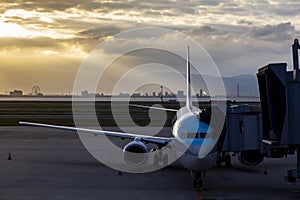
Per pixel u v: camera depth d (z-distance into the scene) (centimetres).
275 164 3177
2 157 3500
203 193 2186
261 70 2183
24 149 4025
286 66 2045
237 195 2141
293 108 2061
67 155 3622
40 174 2738
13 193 2181
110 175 2706
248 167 3023
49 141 4738
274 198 2080
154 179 2573
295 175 2138
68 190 2258
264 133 2202
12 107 15138
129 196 2114
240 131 2356
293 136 2059
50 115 9644
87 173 2775
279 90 2048
